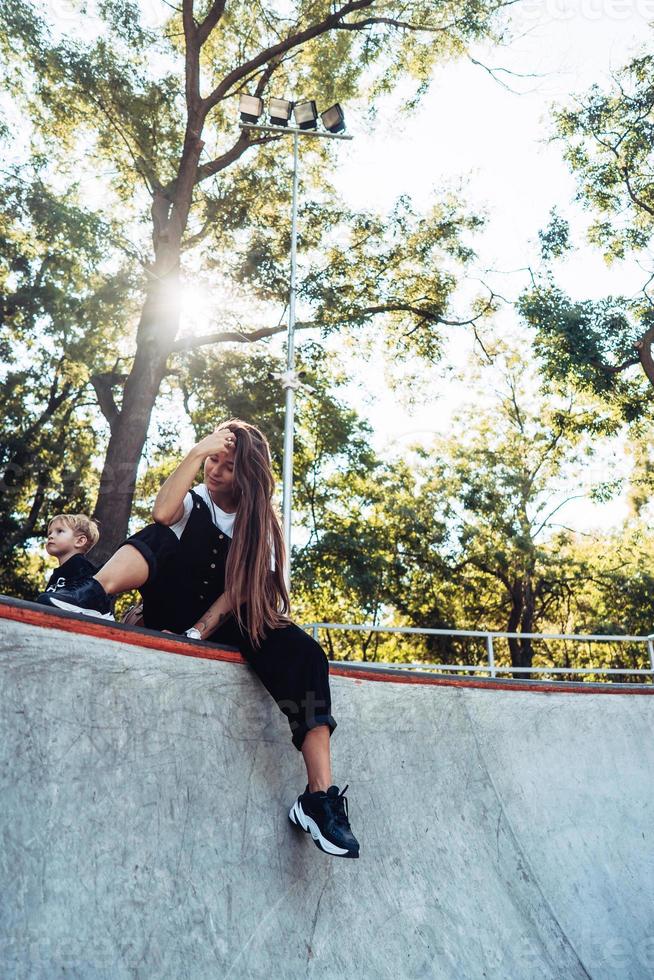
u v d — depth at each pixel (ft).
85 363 54.29
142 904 6.89
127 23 53.16
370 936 8.83
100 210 55.98
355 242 64.75
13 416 56.85
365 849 9.64
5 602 6.68
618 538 81.05
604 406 64.34
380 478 79.20
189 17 56.44
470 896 10.53
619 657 79.30
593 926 11.91
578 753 14.56
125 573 8.41
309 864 8.75
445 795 11.46
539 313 59.62
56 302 51.16
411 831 10.49
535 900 11.47
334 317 62.34
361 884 9.23
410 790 10.89
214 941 7.27
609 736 15.39
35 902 6.14
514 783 12.90
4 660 6.63
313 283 61.46
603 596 79.36
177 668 8.16
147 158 57.62
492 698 13.60
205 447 8.82
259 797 8.55
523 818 12.56
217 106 64.39
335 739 10.15
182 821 7.65
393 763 10.86
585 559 81.30
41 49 51.67
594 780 14.42
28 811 6.41
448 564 76.89
